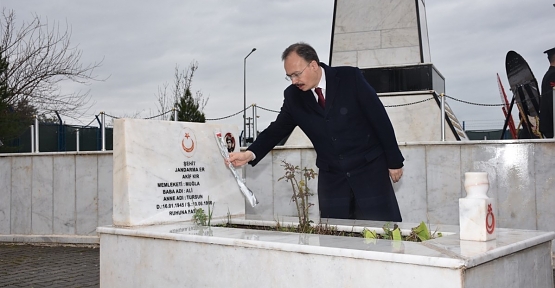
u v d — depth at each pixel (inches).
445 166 277.6
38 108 761.6
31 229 366.0
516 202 264.4
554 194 256.5
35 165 364.8
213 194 185.6
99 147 514.6
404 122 462.3
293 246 116.0
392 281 102.7
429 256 98.9
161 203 168.9
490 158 268.8
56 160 358.9
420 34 478.0
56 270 275.4
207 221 176.2
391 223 159.0
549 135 335.0
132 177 162.6
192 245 135.5
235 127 198.8
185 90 1114.7
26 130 636.1
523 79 379.2
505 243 112.0
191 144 181.8
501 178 267.1
